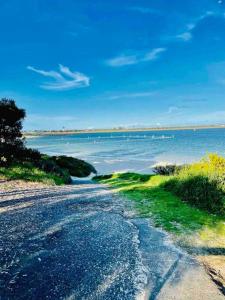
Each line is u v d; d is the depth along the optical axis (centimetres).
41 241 716
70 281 524
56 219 924
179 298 478
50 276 539
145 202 1236
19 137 2422
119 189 1680
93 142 14300
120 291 496
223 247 700
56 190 1555
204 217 970
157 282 529
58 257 623
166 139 14462
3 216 934
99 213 1023
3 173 1825
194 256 646
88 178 3338
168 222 911
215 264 606
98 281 527
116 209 1096
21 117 2373
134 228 848
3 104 2262
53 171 2358
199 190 1191
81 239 741
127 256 640
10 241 709
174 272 569
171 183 1600
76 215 987
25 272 552
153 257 639
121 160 5669
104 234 787
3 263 586
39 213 992
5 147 2191
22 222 874
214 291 502
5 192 1365
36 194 1374
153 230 832
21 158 2284
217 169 1412
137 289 504
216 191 1098
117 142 13312
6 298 464
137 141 13650
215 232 811
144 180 2208
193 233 802
